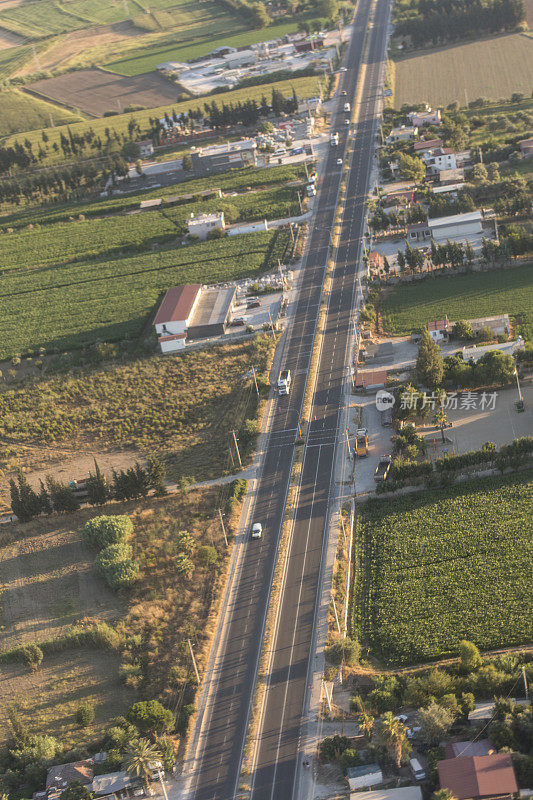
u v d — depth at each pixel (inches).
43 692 7598.4
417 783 5979.3
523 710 6190.9
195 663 7450.8
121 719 7012.8
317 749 6481.3
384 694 6599.4
